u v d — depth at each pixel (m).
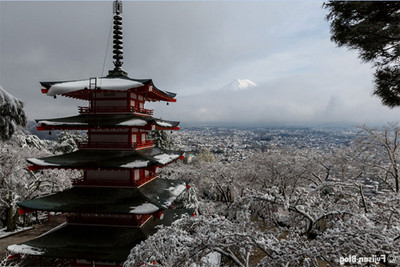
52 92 15.03
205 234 7.54
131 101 17.03
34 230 28.58
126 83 15.74
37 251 13.76
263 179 37.09
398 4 6.19
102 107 16.80
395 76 6.71
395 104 7.09
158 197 16.44
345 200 11.23
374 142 24.25
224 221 7.87
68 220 15.91
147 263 7.92
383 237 5.94
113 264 14.91
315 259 6.10
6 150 27.59
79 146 16.66
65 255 13.48
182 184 21.81
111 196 15.40
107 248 13.95
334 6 6.84
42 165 14.83
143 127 15.72
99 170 16.33
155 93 17.42
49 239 14.70
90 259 13.26
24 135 34.94
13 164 27.00
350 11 6.65
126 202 14.93
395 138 22.50
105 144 16.42
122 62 18.77
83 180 16.45
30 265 17.27
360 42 7.00
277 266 6.64
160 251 7.79
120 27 18.89
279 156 36.84
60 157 15.94
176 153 22.20
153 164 15.13
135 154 16.38
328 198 11.85
